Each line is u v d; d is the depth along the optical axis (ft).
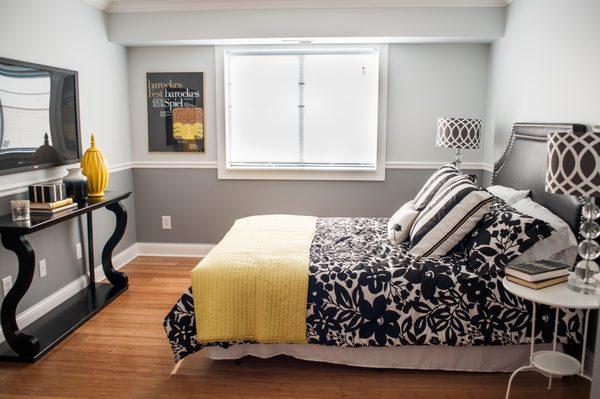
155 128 15.44
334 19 13.53
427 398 7.89
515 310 8.08
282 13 13.64
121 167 14.87
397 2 13.25
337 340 8.32
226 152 15.39
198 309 8.36
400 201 15.23
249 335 8.36
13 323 9.01
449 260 8.71
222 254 9.02
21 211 9.04
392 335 8.24
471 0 13.04
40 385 8.30
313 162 15.57
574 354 8.73
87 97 12.89
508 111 12.76
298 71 15.17
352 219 12.29
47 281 11.18
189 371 8.77
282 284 8.27
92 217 13.10
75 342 9.87
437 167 14.98
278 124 15.48
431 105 14.76
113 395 8.02
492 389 8.13
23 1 10.23
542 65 10.70
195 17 13.84
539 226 8.08
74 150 11.98
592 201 7.07
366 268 8.42
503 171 12.08
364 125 15.25
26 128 10.19
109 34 13.98
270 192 15.48
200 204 15.72
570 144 6.66
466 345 8.25
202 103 15.21
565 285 7.33
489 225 8.50
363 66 14.99
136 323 10.77
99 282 13.23
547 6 10.46
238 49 14.96
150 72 15.19
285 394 8.04
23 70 10.05
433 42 14.34
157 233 15.93
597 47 8.48
